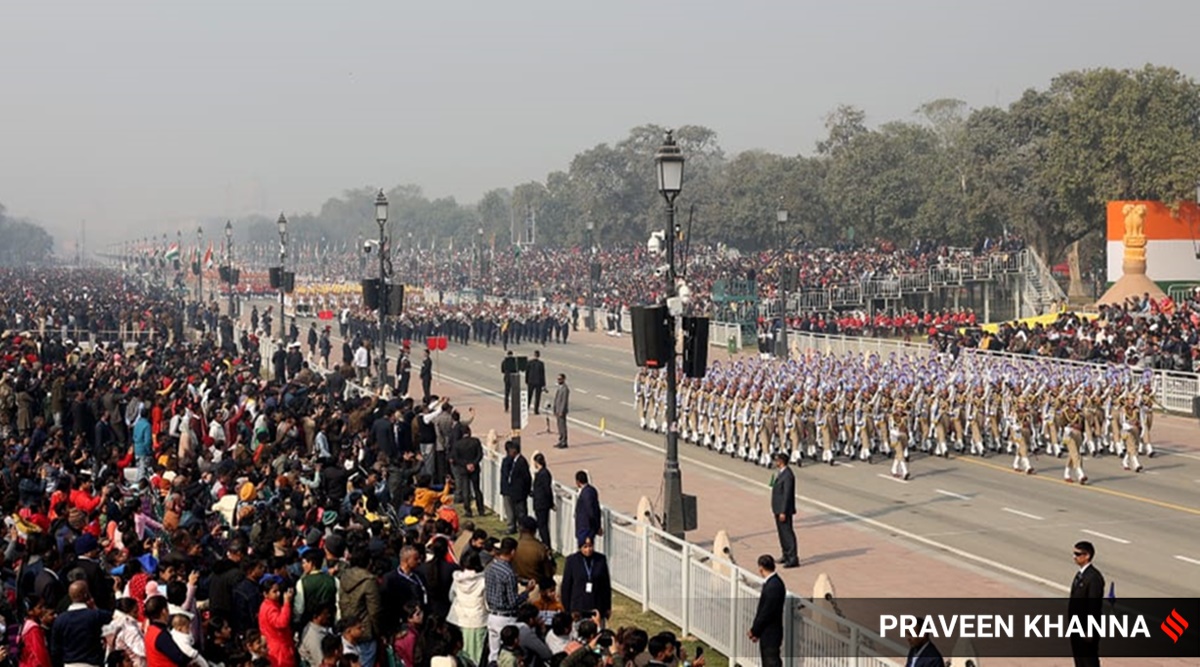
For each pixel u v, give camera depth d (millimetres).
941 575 26141
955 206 116812
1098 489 35781
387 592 16984
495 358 77000
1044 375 44156
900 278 89812
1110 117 93562
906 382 42250
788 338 75000
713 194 171250
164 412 35875
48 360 51281
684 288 43938
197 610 17031
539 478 27297
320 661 15812
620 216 185125
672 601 22656
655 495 34938
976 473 38469
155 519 24594
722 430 42750
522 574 19766
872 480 37406
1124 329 58594
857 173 129000
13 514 21547
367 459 30344
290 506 23047
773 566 18594
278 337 86625
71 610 15695
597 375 67250
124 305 95062
